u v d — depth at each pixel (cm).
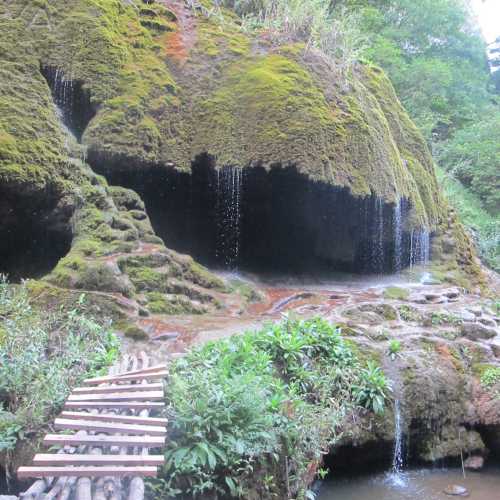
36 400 449
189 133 978
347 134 996
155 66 1001
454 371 699
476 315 881
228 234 1009
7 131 775
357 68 1247
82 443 367
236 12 1227
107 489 328
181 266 815
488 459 687
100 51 945
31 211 783
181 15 1124
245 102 977
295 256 1116
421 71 2034
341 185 956
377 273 1167
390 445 625
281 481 455
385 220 1099
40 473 333
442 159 2125
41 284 664
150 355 600
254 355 557
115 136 893
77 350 533
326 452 516
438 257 1259
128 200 861
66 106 921
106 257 739
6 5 932
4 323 560
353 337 696
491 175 1997
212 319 738
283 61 1022
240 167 939
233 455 420
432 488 598
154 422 398
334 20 1266
